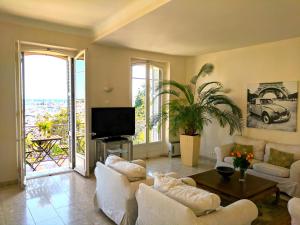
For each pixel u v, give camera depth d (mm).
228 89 5430
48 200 3438
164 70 6234
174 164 5457
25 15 3873
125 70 5426
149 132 6082
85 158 4434
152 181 2607
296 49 4285
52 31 4367
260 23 3520
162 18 3324
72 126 4938
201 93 5770
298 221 2029
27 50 4324
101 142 4887
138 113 5863
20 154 3969
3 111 3959
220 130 5648
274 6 2887
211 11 3049
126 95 5469
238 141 4910
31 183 4105
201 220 1743
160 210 1941
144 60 5879
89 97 4809
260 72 4828
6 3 3385
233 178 3439
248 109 5039
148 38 4398
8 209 3156
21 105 4016
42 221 2863
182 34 4125
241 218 1939
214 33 4051
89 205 3287
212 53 5766
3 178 3992
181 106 5367
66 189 3848
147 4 3127
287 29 3818
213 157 5836
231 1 2750
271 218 3039
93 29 4613
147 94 5984
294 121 4320
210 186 3127
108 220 2891
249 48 5000
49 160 5719
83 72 4477
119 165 2799
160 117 5727
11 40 3979
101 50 5031
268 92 4688
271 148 4328
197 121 5207
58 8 3566
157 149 6238
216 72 5691
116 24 3854
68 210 3143
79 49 4707
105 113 4938
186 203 1862
